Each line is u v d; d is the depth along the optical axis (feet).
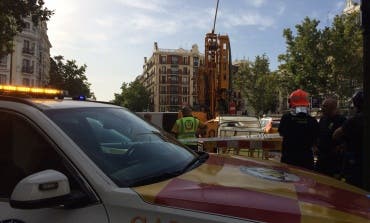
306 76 148.25
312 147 22.68
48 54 406.21
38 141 10.01
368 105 16.20
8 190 9.92
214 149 35.78
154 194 8.77
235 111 75.77
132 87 490.90
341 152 22.21
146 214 8.48
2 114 10.66
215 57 75.97
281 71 158.10
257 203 8.52
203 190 9.06
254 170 11.22
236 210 8.29
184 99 502.79
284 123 22.26
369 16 16.07
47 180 8.38
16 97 10.94
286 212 8.25
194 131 36.45
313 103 115.85
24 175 9.86
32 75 299.17
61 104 11.48
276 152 33.60
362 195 10.59
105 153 10.19
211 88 75.36
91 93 301.84
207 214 8.27
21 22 70.85
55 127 10.08
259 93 273.13
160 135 13.14
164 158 11.41
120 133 11.63
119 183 9.26
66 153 9.61
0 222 9.20
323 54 147.23
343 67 145.38
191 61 507.30
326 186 10.62
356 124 19.51
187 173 10.49
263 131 46.55
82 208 8.82
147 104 491.72
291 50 152.25
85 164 9.41
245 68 280.92
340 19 147.74
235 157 13.48
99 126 11.30
